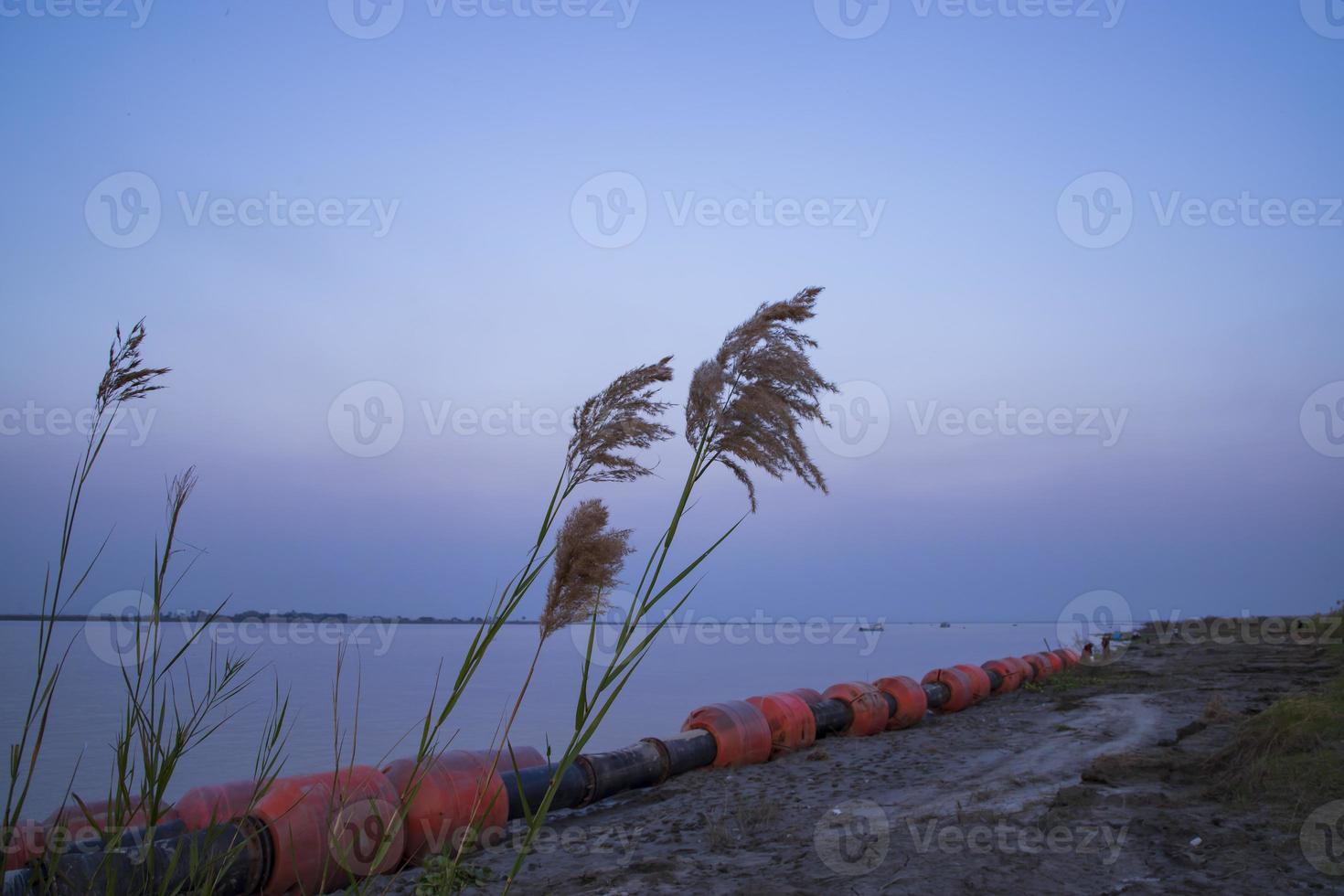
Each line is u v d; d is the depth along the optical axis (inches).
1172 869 210.7
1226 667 794.8
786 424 93.8
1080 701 646.5
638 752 400.5
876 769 407.8
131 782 94.7
